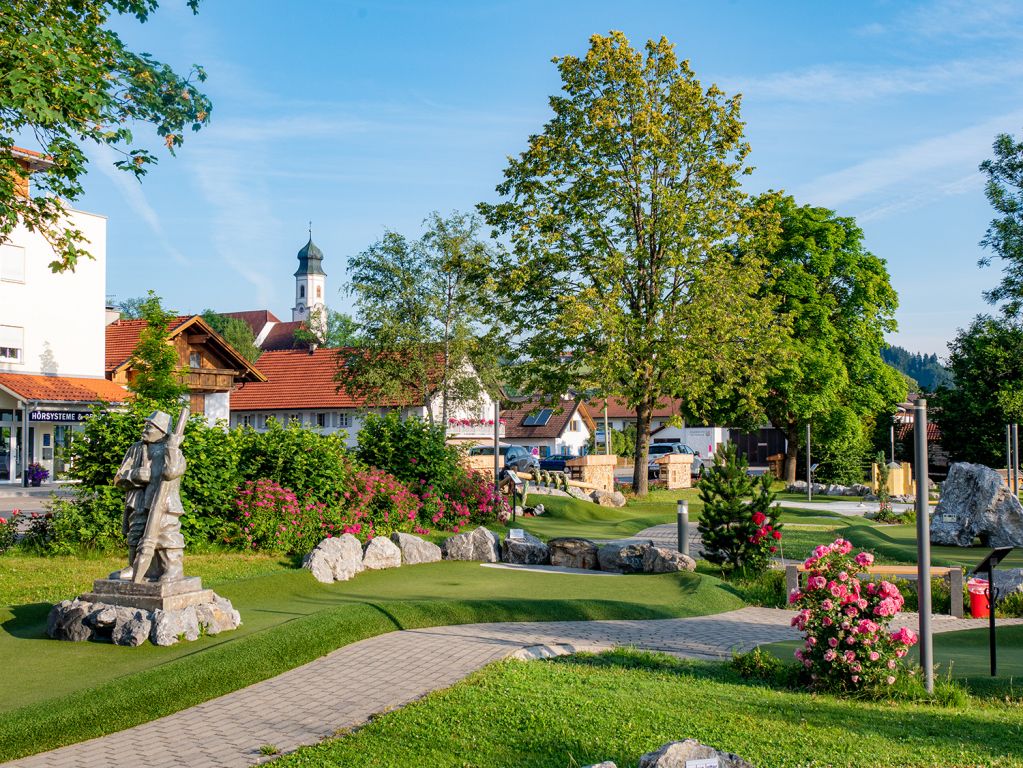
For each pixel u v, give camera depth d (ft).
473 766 20.04
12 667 27.43
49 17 44.09
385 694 26.66
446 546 56.95
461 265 113.91
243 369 161.58
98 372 133.28
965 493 70.79
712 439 229.45
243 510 51.03
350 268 157.58
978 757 21.20
